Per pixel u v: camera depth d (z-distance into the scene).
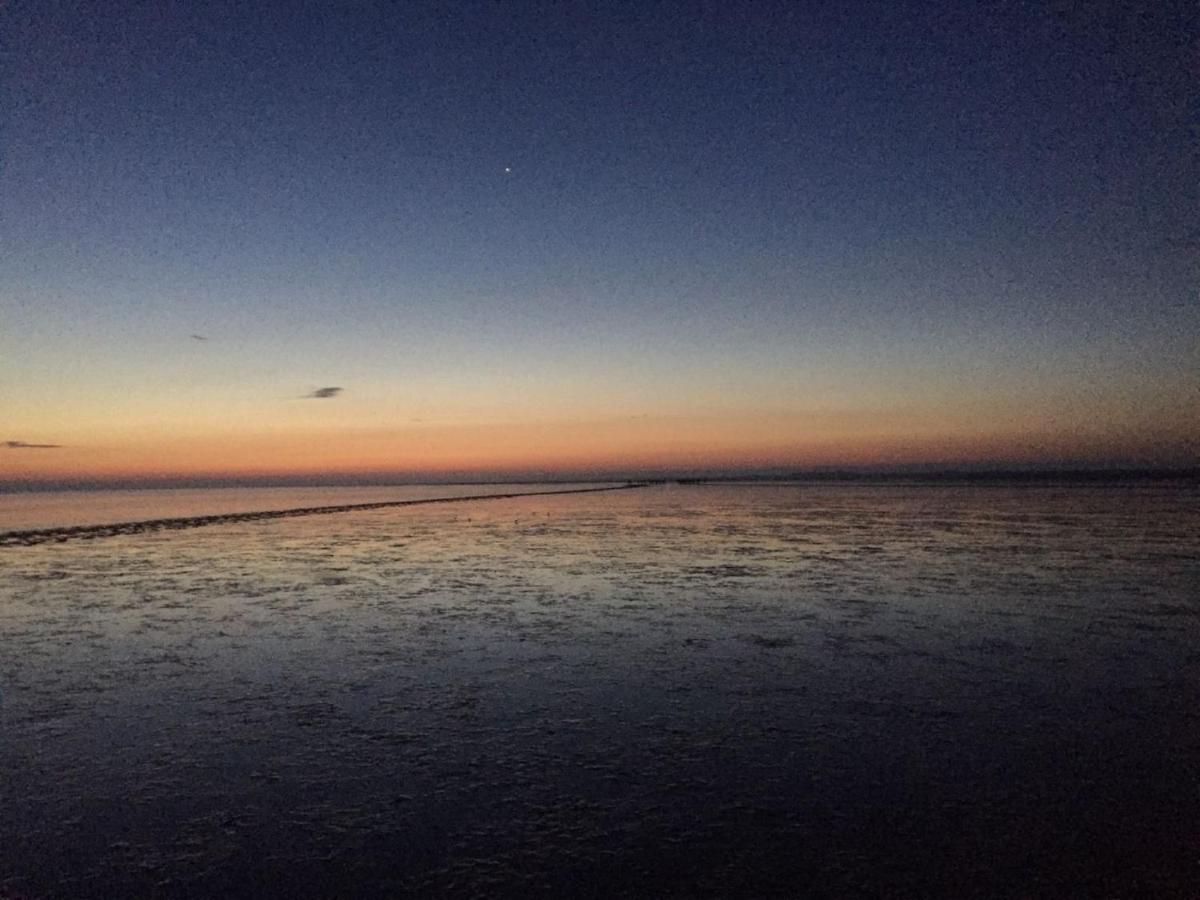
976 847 3.54
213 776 4.46
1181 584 10.90
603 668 6.80
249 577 13.25
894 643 7.61
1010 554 14.75
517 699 5.90
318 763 4.64
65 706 5.86
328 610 9.87
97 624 9.17
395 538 20.92
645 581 12.09
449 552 17.08
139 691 6.25
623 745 4.89
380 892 3.22
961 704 5.64
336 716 5.54
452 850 3.56
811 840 3.62
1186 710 5.43
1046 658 6.94
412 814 3.94
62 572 14.33
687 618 9.03
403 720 5.43
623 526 24.14
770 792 4.15
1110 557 14.08
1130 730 5.04
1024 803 3.98
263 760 4.70
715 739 4.98
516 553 16.66
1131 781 4.23
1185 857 3.41
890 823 3.78
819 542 17.80
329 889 3.25
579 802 4.05
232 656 7.41
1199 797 4.02
